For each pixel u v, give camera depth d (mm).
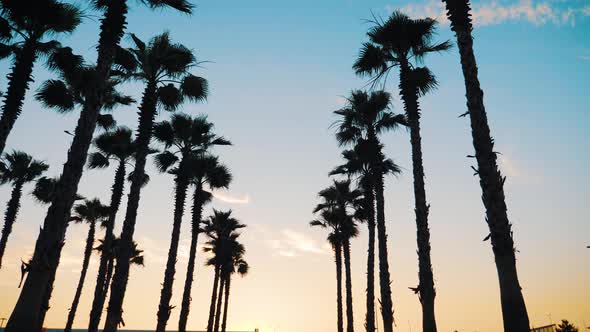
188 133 23594
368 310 23172
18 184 29281
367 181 24984
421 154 15875
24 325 8898
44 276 9398
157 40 18469
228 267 43188
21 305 9039
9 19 15469
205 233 37500
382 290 19281
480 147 9336
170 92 18531
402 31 17547
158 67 18234
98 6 13031
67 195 10102
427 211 14945
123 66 18000
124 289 15859
